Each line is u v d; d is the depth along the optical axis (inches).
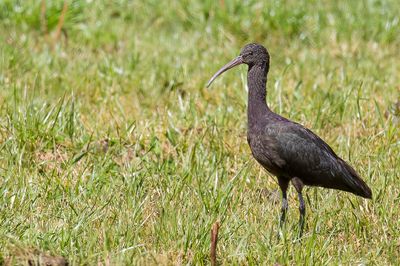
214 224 372.5
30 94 573.3
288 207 452.1
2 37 698.8
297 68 663.8
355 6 784.3
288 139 426.3
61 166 487.8
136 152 504.4
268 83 620.1
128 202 433.4
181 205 431.2
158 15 770.8
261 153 435.5
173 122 544.4
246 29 731.4
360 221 424.5
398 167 482.3
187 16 757.3
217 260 388.2
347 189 432.1
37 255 368.5
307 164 426.6
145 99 594.6
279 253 393.7
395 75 653.3
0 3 739.4
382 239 412.8
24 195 433.7
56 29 725.3
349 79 626.2
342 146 515.2
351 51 704.4
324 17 755.4
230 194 447.5
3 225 402.6
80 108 562.9
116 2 780.6
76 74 627.8
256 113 443.5
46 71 628.7
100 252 379.6
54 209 431.2
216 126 532.7
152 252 384.8
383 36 725.9
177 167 488.7
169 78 629.6
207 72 645.9
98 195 444.5
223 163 490.3
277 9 752.3
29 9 736.3
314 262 386.0
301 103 580.4
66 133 517.0
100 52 686.5
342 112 561.6
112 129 532.7
